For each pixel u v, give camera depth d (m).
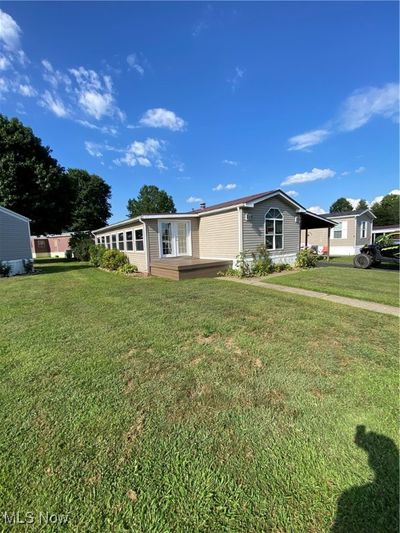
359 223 20.14
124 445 1.79
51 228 19.28
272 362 2.92
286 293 6.54
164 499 1.41
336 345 3.34
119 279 9.77
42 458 1.69
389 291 6.62
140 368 2.83
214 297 6.10
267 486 1.47
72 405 2.23
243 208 10.15
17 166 16.39
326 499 1.39
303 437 1.83
